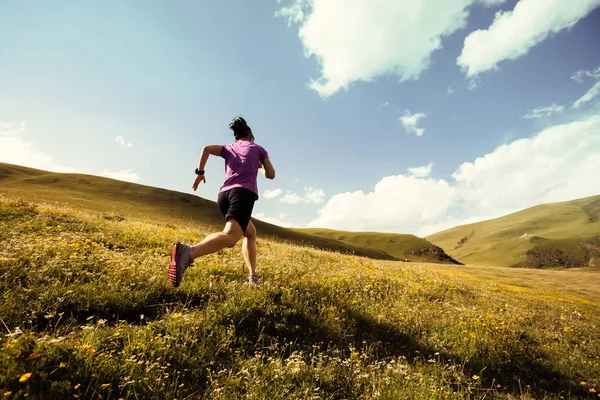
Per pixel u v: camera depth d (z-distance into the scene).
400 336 4.70
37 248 5.20
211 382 2.80
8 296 3.48
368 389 3.10
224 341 3.46
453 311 6.44
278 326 4.04
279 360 3.21
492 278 41.59
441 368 3.88
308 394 2.88
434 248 176.38
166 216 82.00
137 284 4.44
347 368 3.46
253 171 4.43
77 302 3.71
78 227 8.90
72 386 2.36
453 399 3.20
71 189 92.06
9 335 2.53
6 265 4.26
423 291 8.27
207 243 3.74
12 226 7.94
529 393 3.79
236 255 7.95
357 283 7.18
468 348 4.64
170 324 3.48
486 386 3.86
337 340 4.16
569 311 12.20
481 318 5.93
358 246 132.00
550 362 4.96
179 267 3.49
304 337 4.04
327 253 16.12
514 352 4.87
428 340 4.71
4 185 81.19
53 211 11.02
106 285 4.18
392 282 8.42
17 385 2.16
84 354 2.63
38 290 3.72
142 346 2.98
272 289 4.84
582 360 5.25
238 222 4.05
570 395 4.10
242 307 4.14
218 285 4.89
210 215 99.50
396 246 179.25
